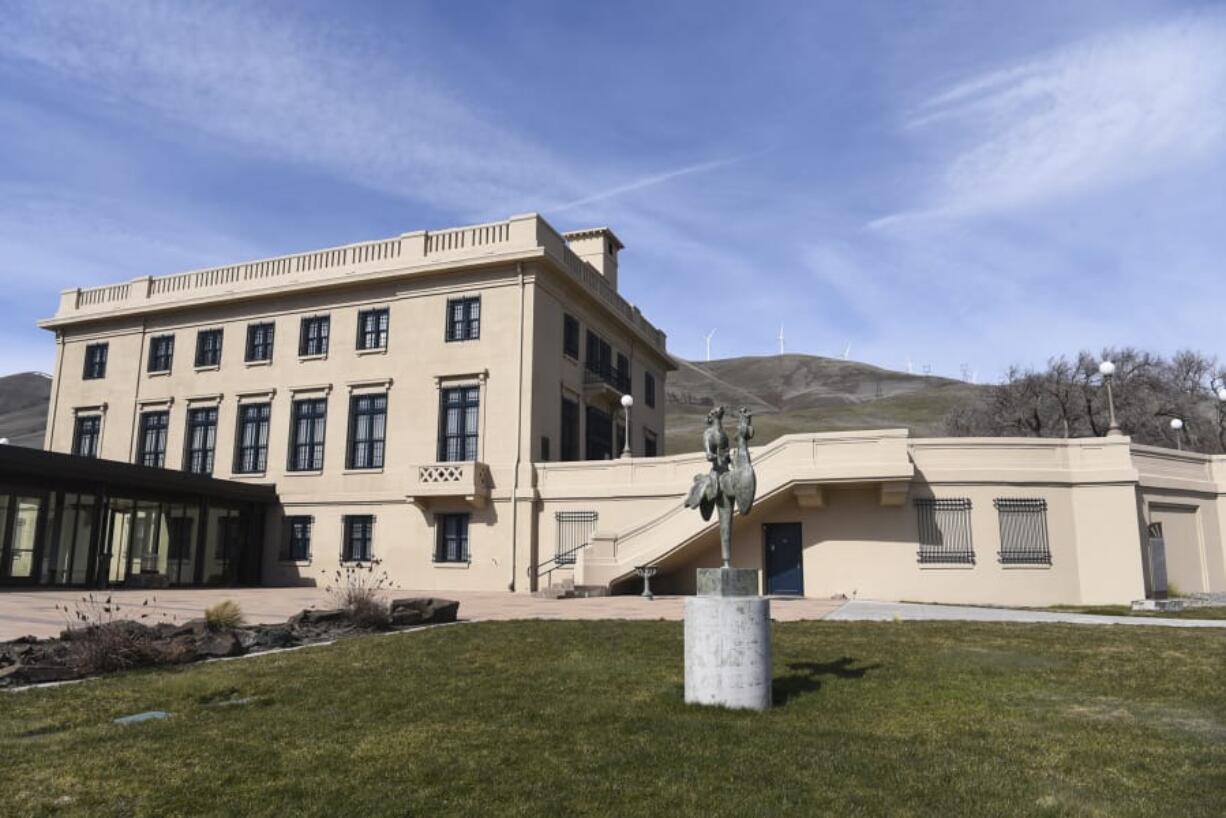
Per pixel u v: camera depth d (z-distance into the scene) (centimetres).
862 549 2405
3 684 940
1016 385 5056
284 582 3181
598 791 584
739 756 669
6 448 2373
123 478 2720
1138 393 4700
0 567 2469
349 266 3319
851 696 906
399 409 3125
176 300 3591
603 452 3594
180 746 695
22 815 534
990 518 2350
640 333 3950
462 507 2936
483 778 614
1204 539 2584
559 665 1091
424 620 1584
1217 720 808
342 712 830
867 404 14488
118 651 1067
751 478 886
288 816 536
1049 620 1614
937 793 586
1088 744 720
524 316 2995
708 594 879
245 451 3378
